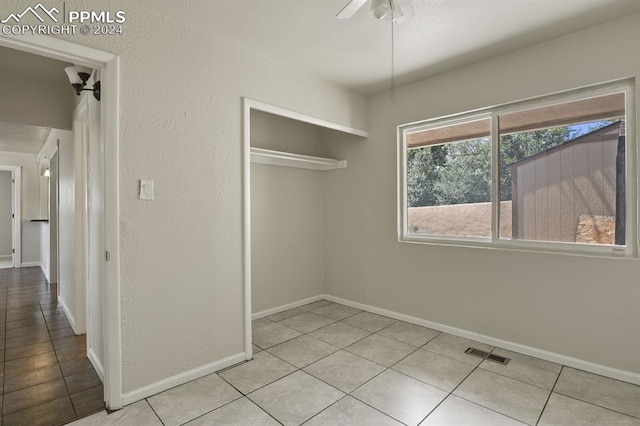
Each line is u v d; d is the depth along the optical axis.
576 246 2.52
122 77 1.98
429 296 3.30
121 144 1.98
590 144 2.46
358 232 3.95
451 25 2.32
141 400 2.04
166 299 2.17
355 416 1.88
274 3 2.05
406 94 3.43
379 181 3.71
